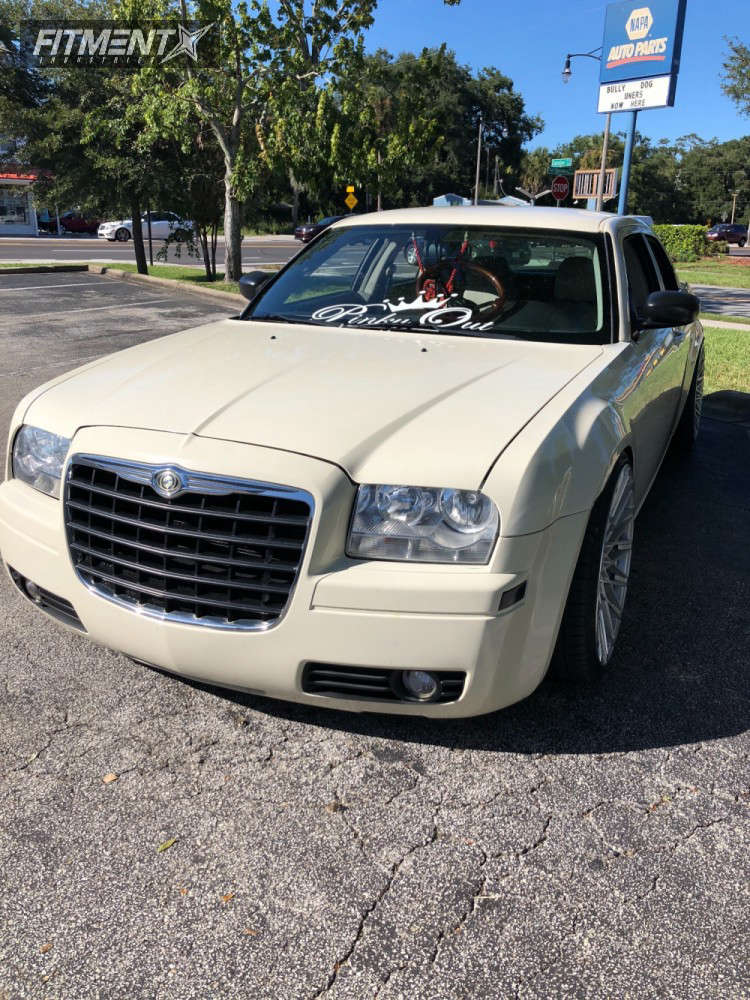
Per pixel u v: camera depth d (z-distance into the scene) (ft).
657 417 12.92
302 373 9.29
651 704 9.49
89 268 72.38
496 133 290.35
